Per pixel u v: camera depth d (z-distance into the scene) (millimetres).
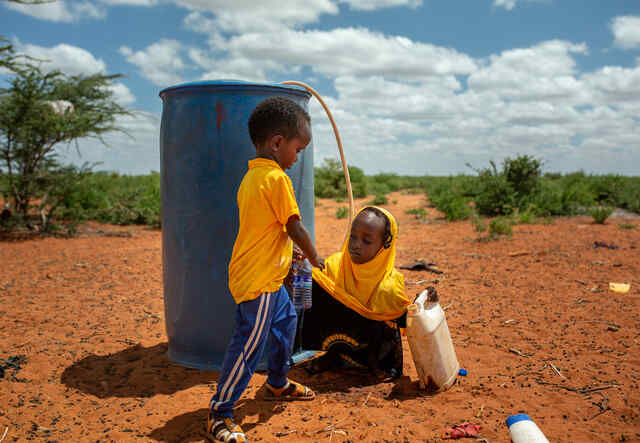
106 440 2426
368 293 3135
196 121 3078
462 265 6871
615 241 8484
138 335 4094
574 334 3982
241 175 3088
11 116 9922
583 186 15461
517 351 3602
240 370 2355
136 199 12570
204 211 3115
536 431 2051
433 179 28203
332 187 20406
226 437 2291
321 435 2445
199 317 3234
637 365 3307
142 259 7531
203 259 3158
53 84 10727
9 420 2607
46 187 10719
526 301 5004
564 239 8789
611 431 2422
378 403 2811
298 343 3582
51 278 6195
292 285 2930
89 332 4148
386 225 3029
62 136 10266
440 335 2920
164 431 2512
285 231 2467
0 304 4941
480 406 2736
